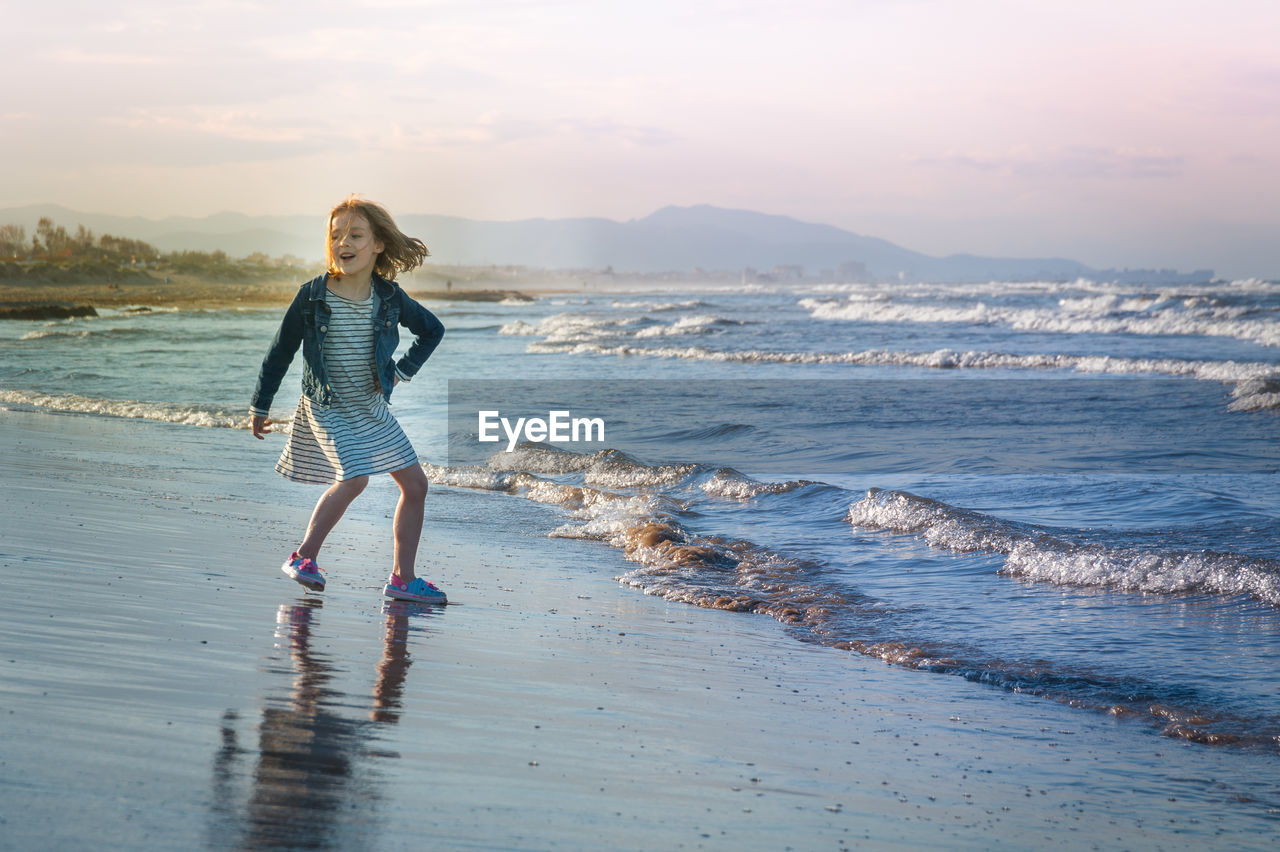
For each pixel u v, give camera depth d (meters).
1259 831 2.46
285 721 2.41
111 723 2.21
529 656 3.63
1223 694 3.71
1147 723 3.42
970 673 3.97
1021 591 5.50
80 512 6.11
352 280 4.31
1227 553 5.73
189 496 7.64
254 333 40.84
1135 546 6.23
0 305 67.75
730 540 7.02
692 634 4.46
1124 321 36.47
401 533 4.54
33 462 9.00
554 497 9.29
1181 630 4.64
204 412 15.29
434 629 3.94
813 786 2.48
